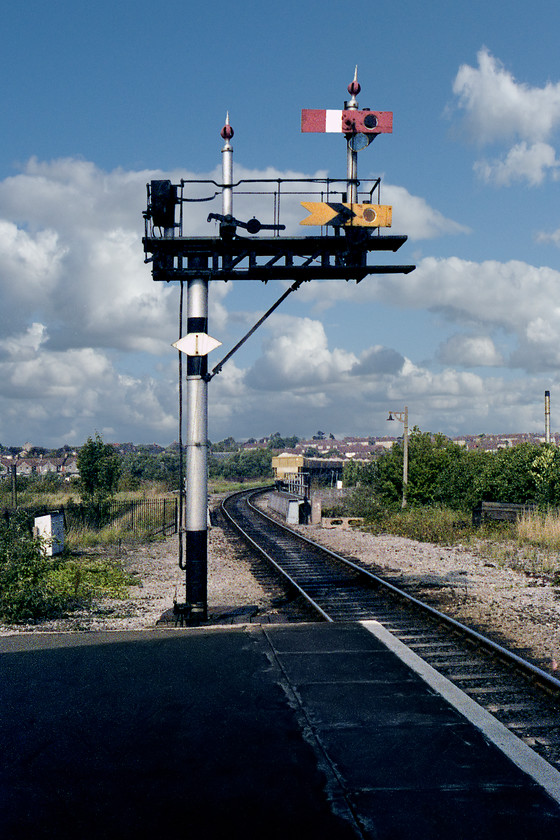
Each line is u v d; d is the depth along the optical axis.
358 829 3.25
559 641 7.98
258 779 3.77
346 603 10.74
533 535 17.08
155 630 7.26
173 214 8.40
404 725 4.53
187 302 8.54
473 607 10.09
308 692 5.19
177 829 3.26
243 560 16.36
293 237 8.27
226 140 8.44
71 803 3.51
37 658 6.20
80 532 20.42
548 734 5.23
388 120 8.38
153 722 4.60
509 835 3.21
